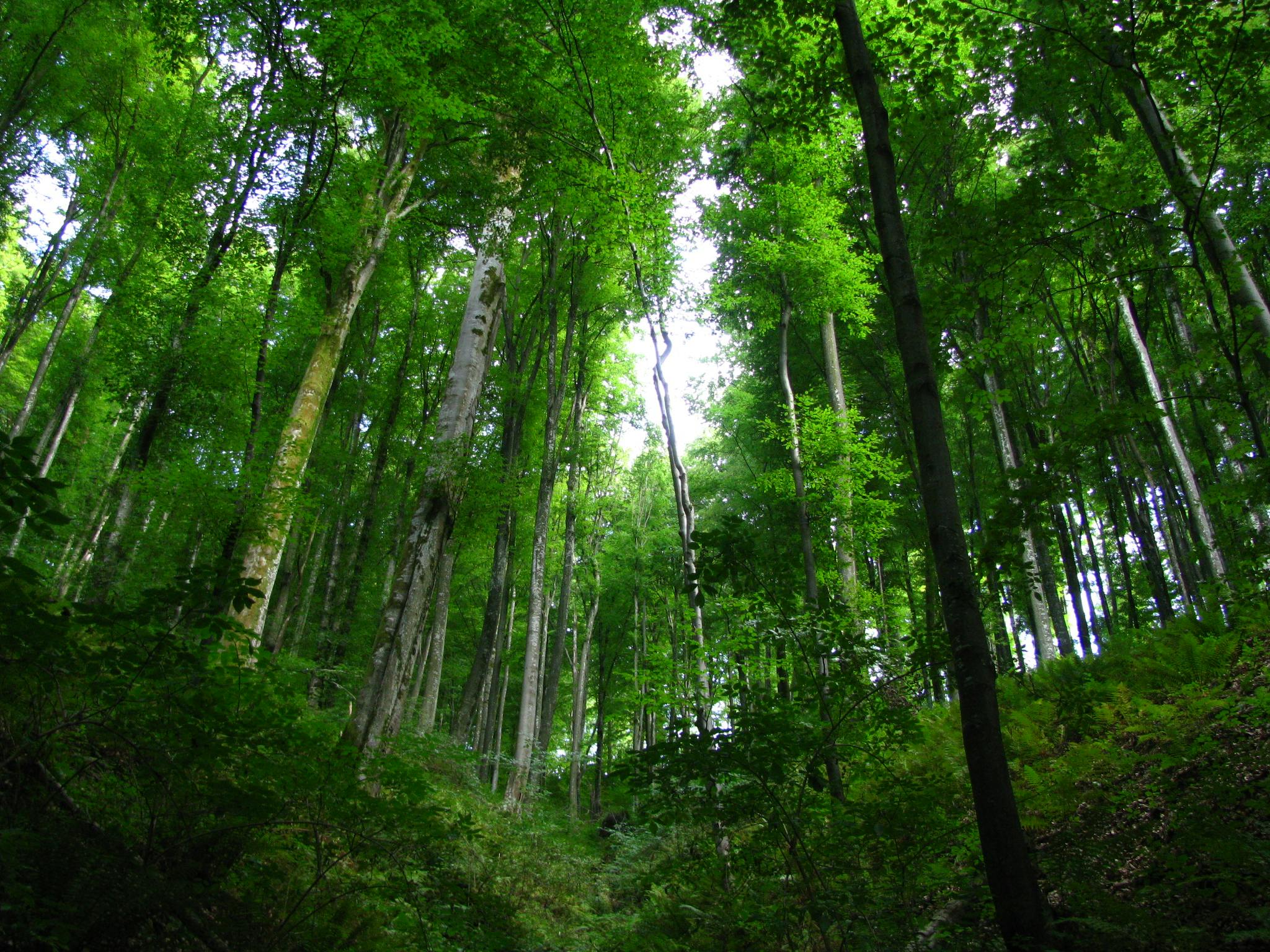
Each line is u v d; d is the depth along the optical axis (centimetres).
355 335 1538
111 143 1369
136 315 1054
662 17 816
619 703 2425
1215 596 680
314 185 971
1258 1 439
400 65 818
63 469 1753
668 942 445
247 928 278
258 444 775
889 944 317
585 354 1712
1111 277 501
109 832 256
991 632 808
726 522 383
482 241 1102
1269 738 413
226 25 1037
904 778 387
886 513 934
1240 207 787
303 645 1680
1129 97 575
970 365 507
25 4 1184
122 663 245
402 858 322
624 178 711
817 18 509
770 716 337
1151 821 387
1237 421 504
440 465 816
